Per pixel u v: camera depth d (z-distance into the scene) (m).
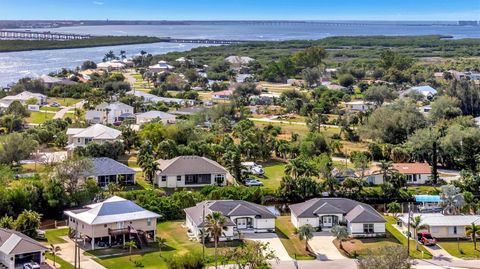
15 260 91.88
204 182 143.38
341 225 116.44
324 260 99.94
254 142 173.12
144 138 169.88
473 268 97.12
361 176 144.62
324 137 178.38
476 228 109.50
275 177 151.62
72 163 126.81
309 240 110.25
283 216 125.88
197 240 107.69
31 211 109.81
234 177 146.75
